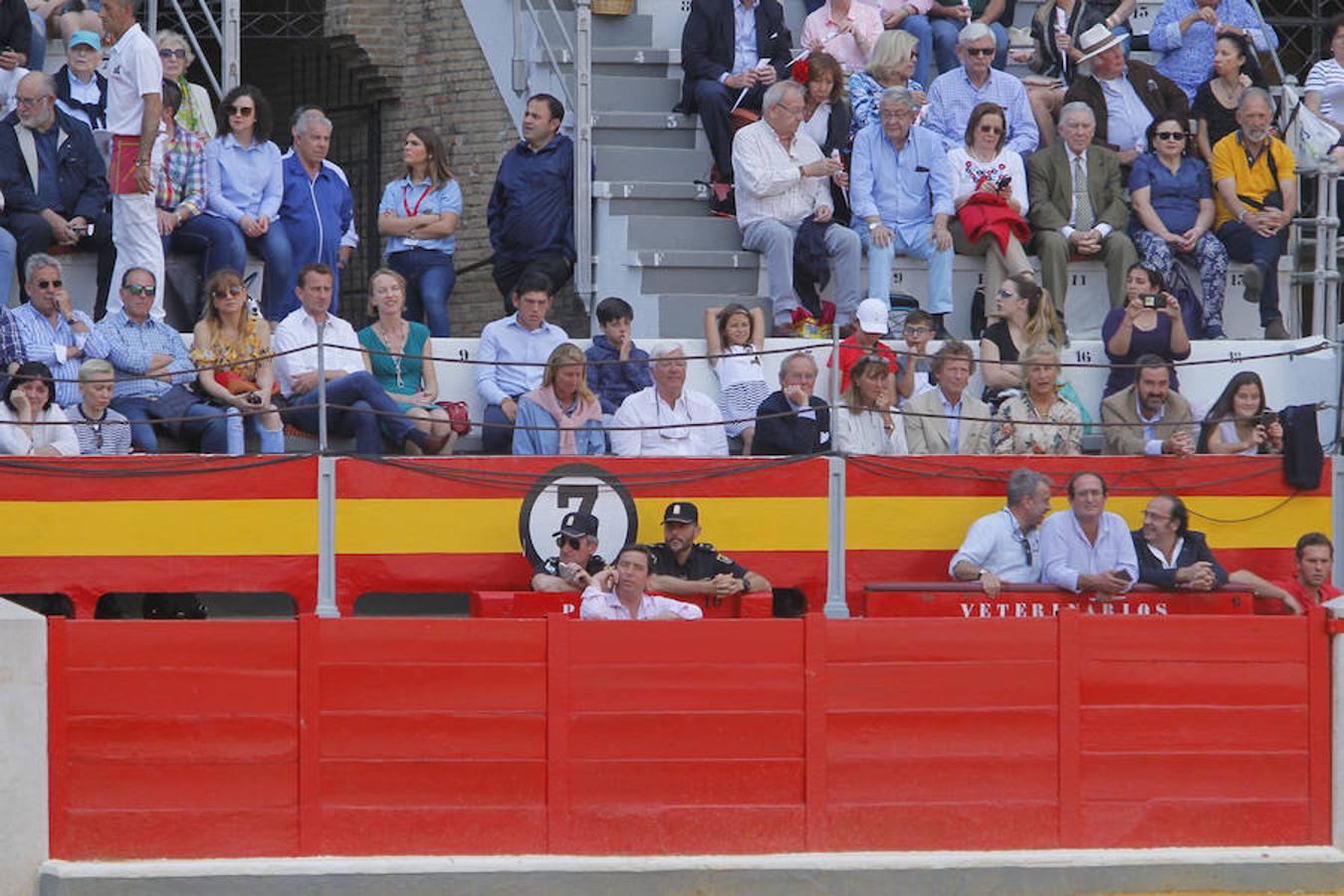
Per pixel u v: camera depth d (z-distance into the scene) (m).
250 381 47.91
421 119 67.38
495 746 40.91
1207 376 51.62
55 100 51.91
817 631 41.53
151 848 40.22
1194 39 61.00
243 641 40.47
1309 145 56.91
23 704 39.69
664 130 58.97
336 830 40.62
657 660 41.25
